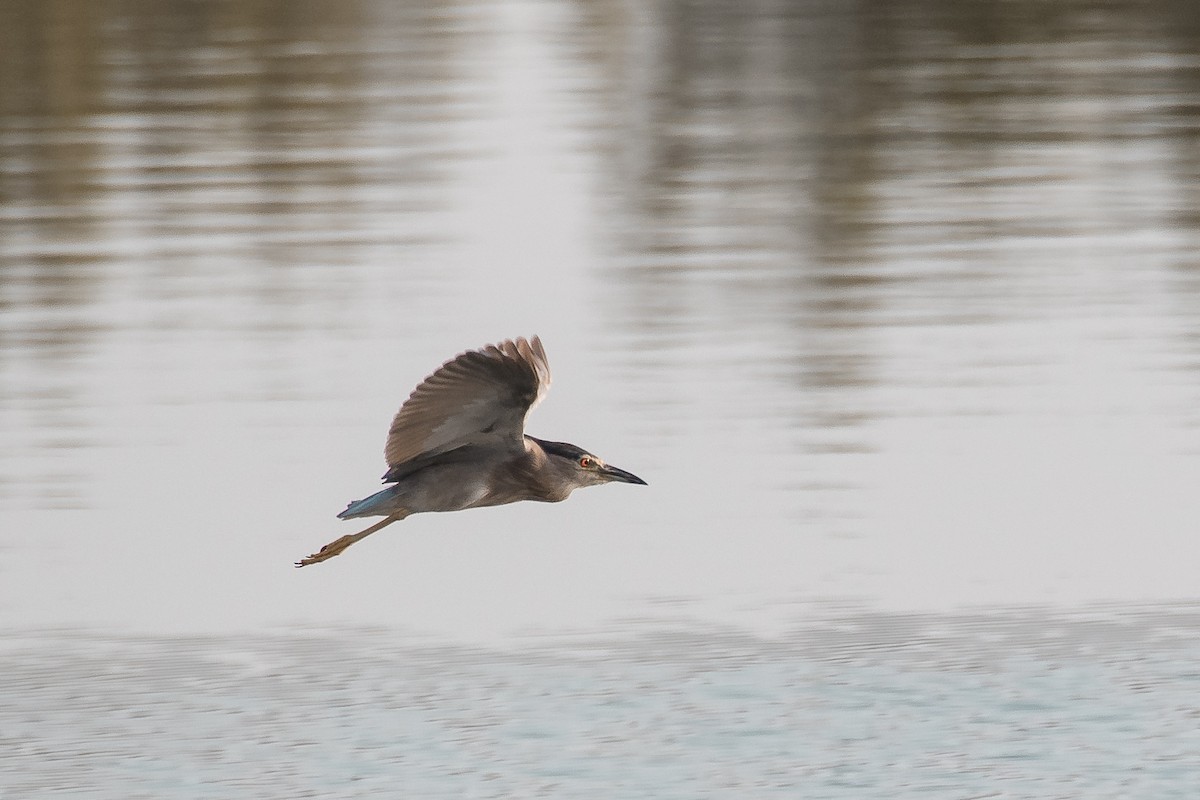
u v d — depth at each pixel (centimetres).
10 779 1159
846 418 1814
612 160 2844
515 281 2255
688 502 1639
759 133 3031
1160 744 1189
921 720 1230
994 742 1197
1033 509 1612
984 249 2400
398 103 3194
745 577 1485
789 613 1417
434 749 1198
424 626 1413
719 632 1384
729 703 1259
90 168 2786
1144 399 1864
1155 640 1357
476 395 905
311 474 1694
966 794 1123
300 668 1335
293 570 1517
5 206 2606
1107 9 3978
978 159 2859
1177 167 2772
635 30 3922
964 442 1766
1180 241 2412
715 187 2712
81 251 2392
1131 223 2502
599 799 1121
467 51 3634
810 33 3850
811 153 2905
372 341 2031
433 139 2958
